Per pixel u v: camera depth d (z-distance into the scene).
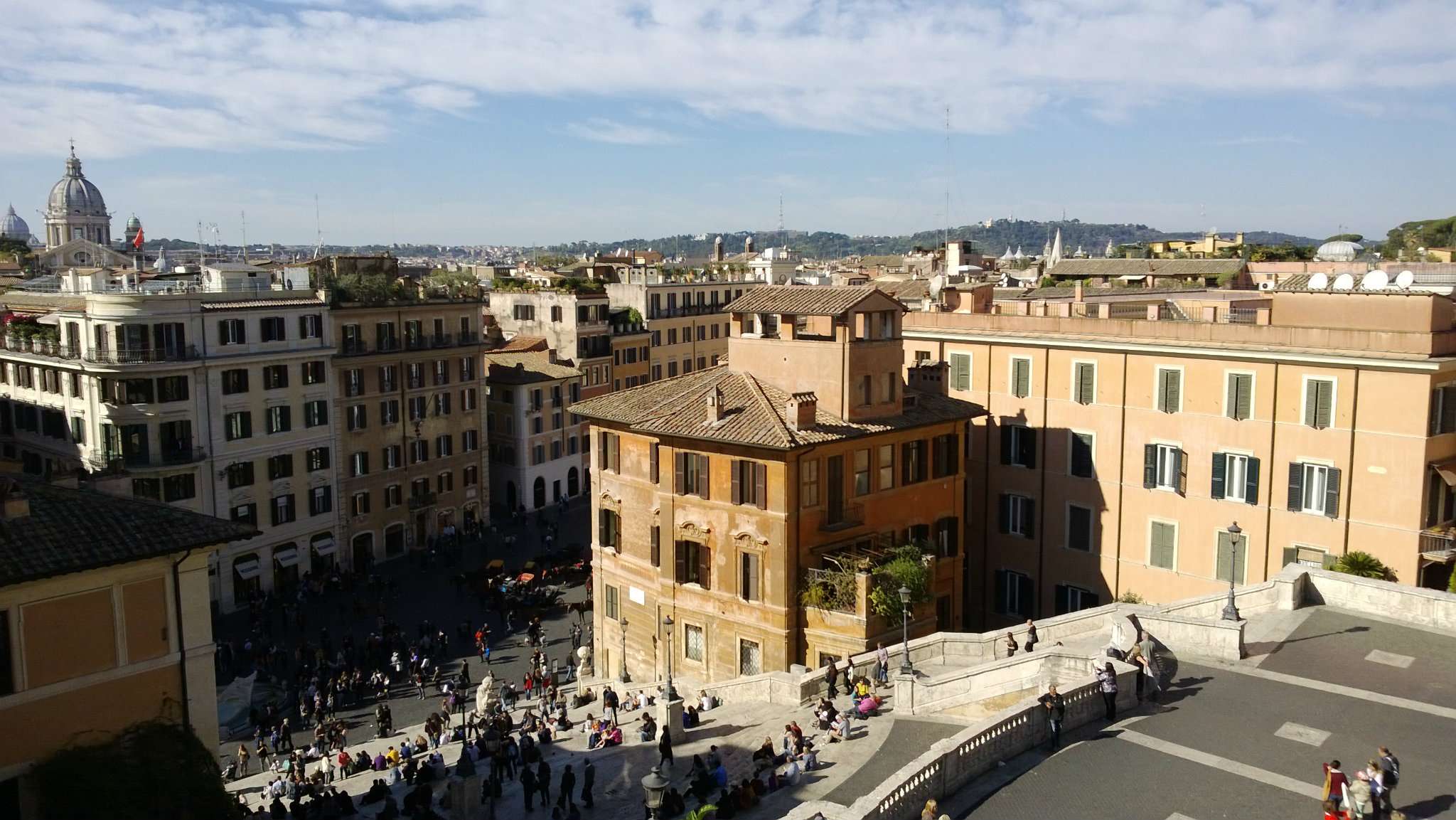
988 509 64.19
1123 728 33.34
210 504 79.50
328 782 47.53
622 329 131.62
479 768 47.34
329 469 88.81
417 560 94.44
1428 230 165.88
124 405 74.75
